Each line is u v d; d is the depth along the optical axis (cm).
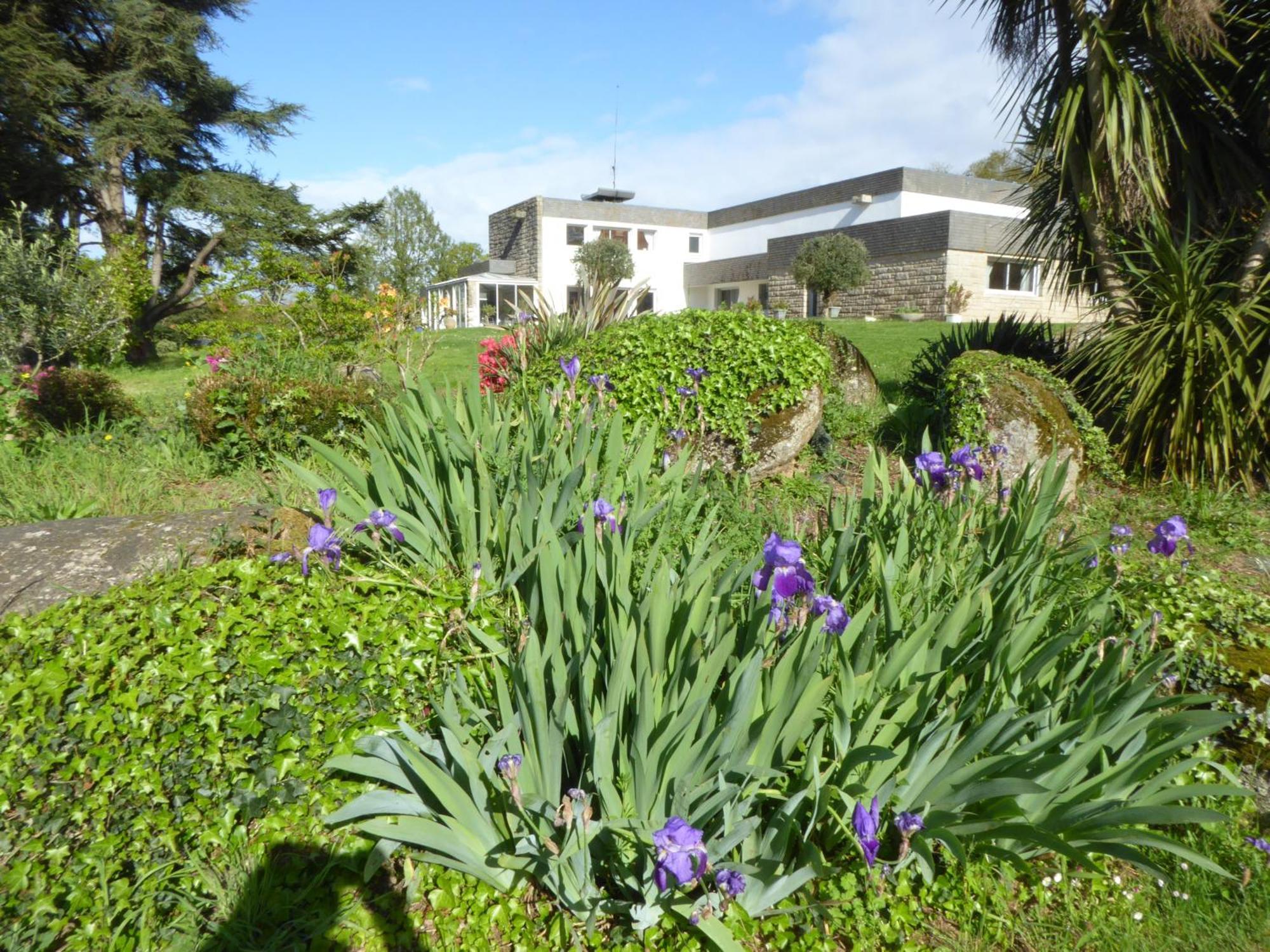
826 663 265
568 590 272
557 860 213
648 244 4091
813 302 3262
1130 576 411
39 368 1111
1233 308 612
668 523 371
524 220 4003
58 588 324
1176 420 627
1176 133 668
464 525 352
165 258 2769
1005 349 859
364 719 268
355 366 989
